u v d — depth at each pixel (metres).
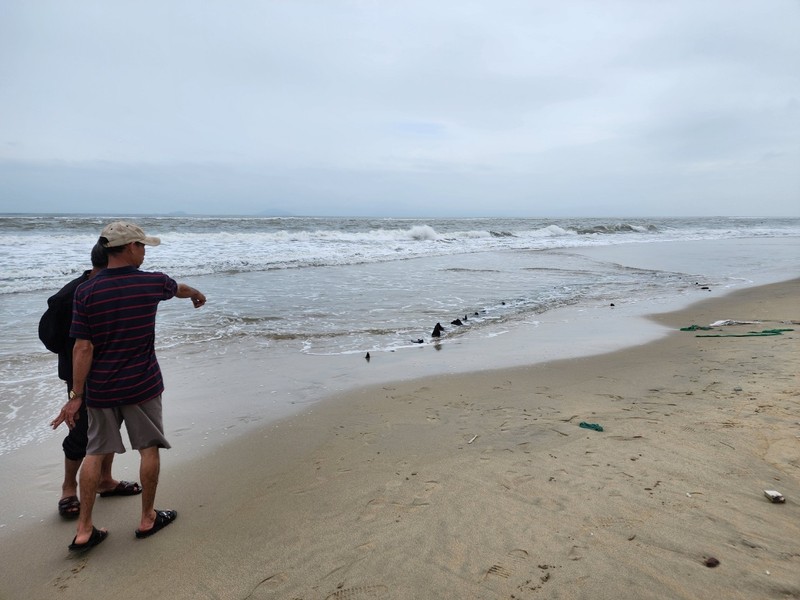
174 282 3.17
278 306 10.26
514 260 19.98
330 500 3.22
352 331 8.42
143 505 2.95
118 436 2.95
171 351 7.15
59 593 2.50
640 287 13.55
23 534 3.01
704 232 45.34
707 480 3.22
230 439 4.29
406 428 4.41
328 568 2.56
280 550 2.74
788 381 5.23
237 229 30.50
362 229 34.47
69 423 2.81
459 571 2.47
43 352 6.93
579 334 8.29
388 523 2.92
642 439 3.89
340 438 4.25
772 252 24.73
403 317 9.56
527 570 2.45
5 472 3.77
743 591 2.23
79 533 2.82
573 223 65.06
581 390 5.36
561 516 2.88
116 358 2.84
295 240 26.64
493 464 3.58
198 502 3.30
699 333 8.18
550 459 3.62
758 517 2.79
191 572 2.61
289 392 5.48
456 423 4.47
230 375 6.09
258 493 3.38
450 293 12.20
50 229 23.84
